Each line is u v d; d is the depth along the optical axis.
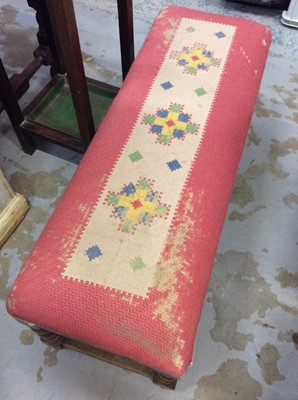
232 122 0.97
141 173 0.87
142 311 0.71
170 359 0.70
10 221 1.20
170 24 1.15
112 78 1.61
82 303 0.72
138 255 0.76
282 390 1.00
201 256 0.78
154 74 1.04
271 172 1.37
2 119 1.47
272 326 1.08
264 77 1.61
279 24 1.80
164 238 0.78
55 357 1.04
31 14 1.81
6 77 1.12
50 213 1.27
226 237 1.23
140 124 0.95
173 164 0.88
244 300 1.12
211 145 0.92
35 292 0.74
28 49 1.69
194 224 0.81
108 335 0.71
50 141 1.27
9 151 1.40
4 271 1.16
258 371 1.02
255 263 1.18
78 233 0.79
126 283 0.73
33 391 1.00
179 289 0.73
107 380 1.01
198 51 1.08
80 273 0.75
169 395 0.99
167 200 0.83
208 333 1.07
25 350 1.05
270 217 1.27
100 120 1.29
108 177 0.87
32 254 0.79
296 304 1.12
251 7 1.86
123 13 1.12
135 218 0.81
